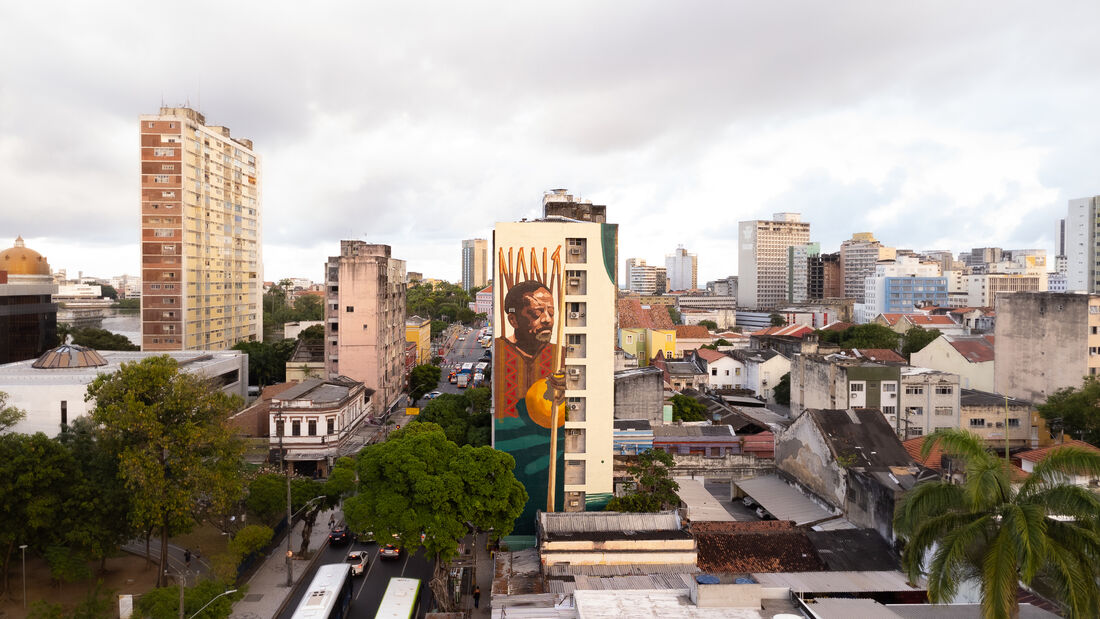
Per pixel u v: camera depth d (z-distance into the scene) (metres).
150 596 39.06
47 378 67.31
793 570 45.19
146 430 46.47
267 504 54.59
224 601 39.25
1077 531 24.73
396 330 121.06
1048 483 26.12
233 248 148.75
